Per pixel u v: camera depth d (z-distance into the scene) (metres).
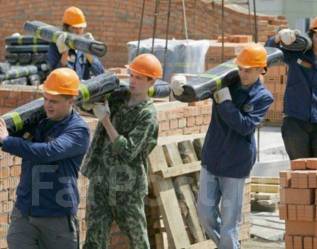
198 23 41.25
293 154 18.67
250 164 15.90
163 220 17.25
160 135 18.72
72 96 13.23
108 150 14.68
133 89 14.67
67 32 20.39
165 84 16.08
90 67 20.72
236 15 40.31
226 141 15.72
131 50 31.58
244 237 19.89
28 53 26.39
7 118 13.27
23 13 44.41
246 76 15.62
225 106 15.38
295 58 18.38
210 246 17.83
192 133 19.58
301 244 15.53
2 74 24.88
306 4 48.84
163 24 41.84
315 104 18.38
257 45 15.91
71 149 13.16
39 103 13.63
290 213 15.55
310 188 15.43
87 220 14.88
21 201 13.27
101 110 14.41
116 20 42.72
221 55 31.58
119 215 14.81
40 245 13.38
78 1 43.25
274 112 33.72
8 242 13.35
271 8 48.88
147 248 14.83
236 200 15.90
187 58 30.42
